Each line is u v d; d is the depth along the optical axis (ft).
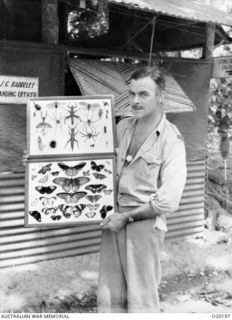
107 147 9.62
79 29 18.40
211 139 20.26
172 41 16.97
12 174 12.29
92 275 12.75
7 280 12.09
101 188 9.47
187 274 13.33
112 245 9.04
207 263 14.06
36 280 12.20
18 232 12.78
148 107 8.16
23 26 13.42
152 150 8.34
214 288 12.50
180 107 13.02
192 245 15.35
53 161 9.53
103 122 9.68
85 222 9.42
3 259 12.71
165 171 8.23
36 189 9.45
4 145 11.99
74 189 9.48
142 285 8.61
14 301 11.12
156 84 8.13
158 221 8.42
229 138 19.52
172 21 15.19
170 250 14.83
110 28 17.03
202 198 16.01
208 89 15.46
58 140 9.62
